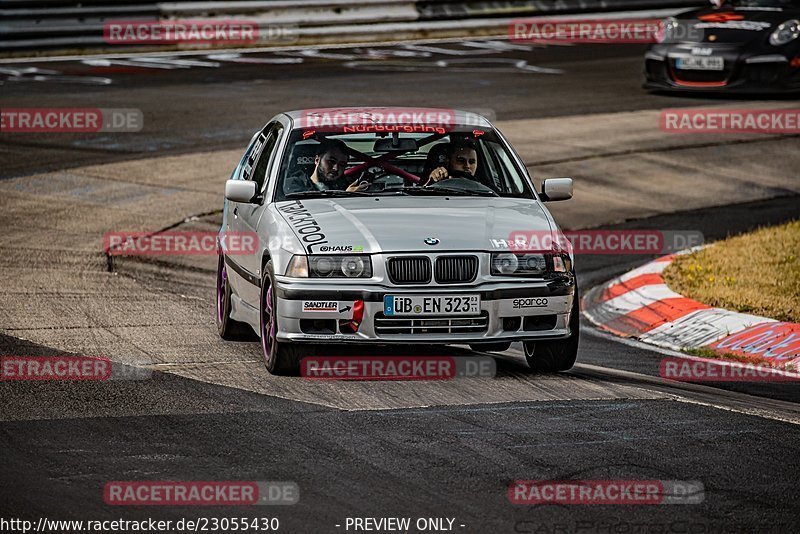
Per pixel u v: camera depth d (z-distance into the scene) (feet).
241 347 85.61
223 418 65.51
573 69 243.19
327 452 59.72
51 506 52.39
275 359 74.84
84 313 95.55
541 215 80.33
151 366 78.02
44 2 250.57
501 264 74.54
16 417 65.41
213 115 191.62
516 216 79.25
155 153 167.73
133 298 102.73
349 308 72.79
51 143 172.45
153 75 229.25
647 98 212.23
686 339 94.89
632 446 61.52
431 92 212.84
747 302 100.01
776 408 71.20
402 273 73.51
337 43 276.82
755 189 161.17
